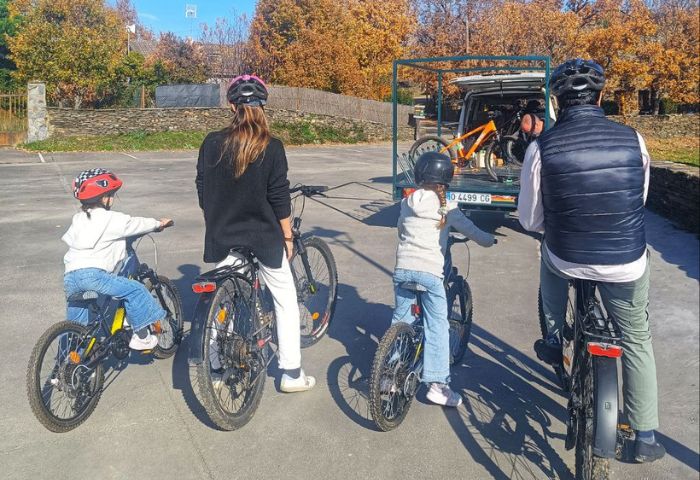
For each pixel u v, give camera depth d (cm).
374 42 3844
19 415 379
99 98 2714
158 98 2570
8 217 980
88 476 321
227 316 361
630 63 1267
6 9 3934
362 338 499
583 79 271
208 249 361
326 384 421
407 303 372
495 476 320
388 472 324
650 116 1122
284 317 387
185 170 1645
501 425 368
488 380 424
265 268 379
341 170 1741
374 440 353
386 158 2172
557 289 337
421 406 391
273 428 367
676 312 207
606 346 261
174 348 465
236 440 354
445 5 3600
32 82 2172
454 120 3391
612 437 254
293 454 340
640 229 269
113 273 396
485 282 648
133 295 394
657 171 949
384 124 3028
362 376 434
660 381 213
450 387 414
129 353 424
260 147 347
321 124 2877
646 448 292
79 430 363
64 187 1305
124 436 358
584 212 265
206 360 338
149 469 327
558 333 344
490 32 3197
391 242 831
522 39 2855
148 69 3262
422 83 3641
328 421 374
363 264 717
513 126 1016
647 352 287
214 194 355
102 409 388
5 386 414
